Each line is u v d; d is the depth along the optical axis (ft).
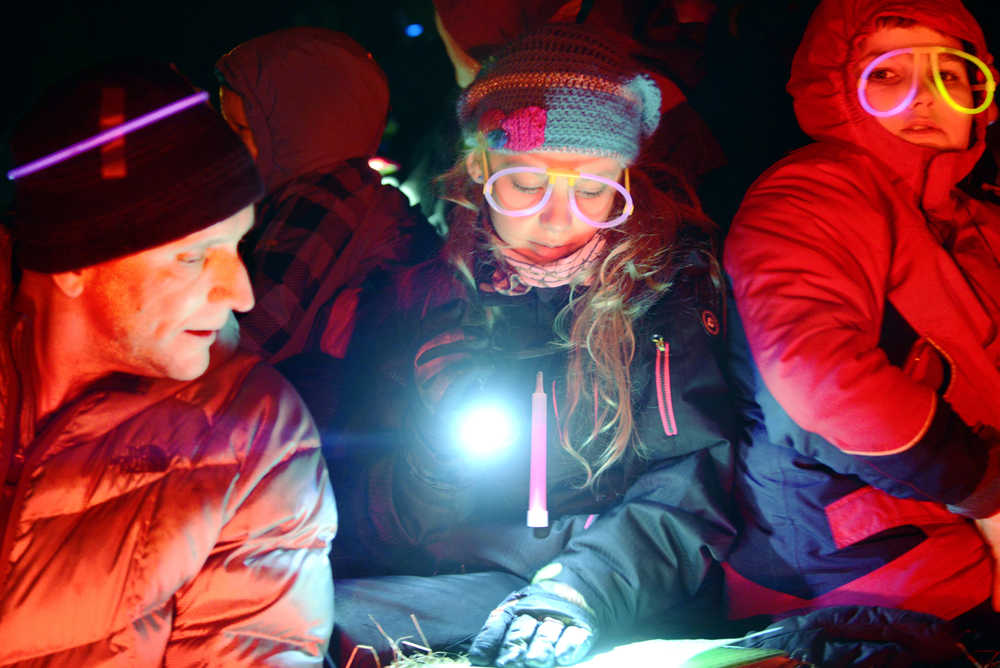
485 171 7.48
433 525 7.99
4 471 5.65
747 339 7.54
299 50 10.00
